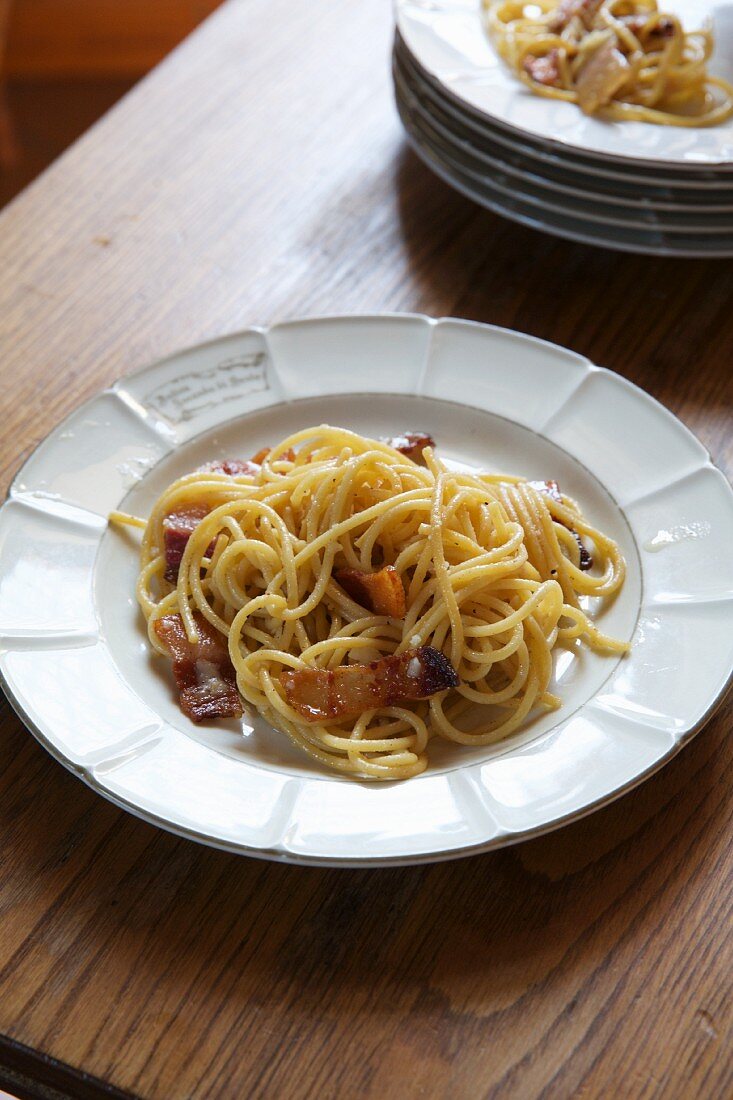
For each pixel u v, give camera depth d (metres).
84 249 0.69
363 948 0.45
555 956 0.45
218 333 0.65
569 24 0.68
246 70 0.79
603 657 0.51
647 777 0.46
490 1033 0.43
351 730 0.50
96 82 1.33
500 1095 0.42
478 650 0.52
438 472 0.54
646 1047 0.43
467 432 0.58
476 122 0.65
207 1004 0.44
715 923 0.45
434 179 0.72
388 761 0.48
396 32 0.71
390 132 0.75
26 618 0.51
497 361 0.59
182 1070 0.43
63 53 1.30
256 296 0.66
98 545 0.54
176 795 0.46
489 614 0.53
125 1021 0.44
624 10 0.70
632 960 0.45
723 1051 0.43
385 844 0.44
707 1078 0.42
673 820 0.48
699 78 0.66
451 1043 0.43
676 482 0.54
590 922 0.45
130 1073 0.43
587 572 0.54
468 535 0.53
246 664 0.51
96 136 0.75
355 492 0.54
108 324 0.65
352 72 0.79
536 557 0.54
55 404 0.62
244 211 0.71
